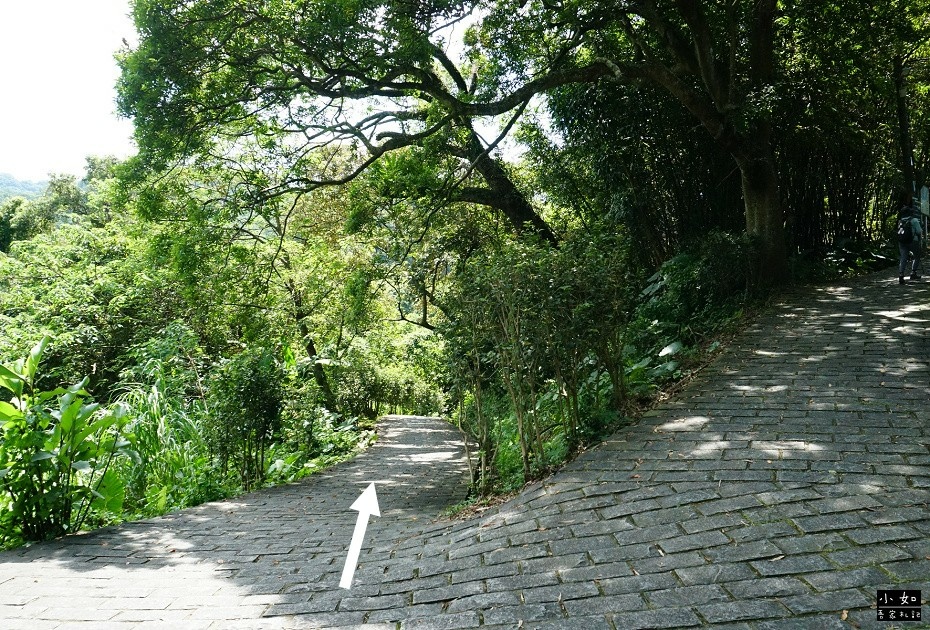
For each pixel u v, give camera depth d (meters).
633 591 3.45
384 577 4.27
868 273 14.09
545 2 11.42
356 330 17.34
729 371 7.73
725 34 12.61
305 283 18.66
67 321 19.00
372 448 14.94
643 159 13.45
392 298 20.55
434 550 4.70
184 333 14.91
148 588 4.38
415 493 8.49
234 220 12.72
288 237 17.86
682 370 8.15
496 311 6.22
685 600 3.27
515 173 17.53
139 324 19.39
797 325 9.55
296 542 5.62
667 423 6.26
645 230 13.68
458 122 12.56
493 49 12.00
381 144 12.84
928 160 20.64
